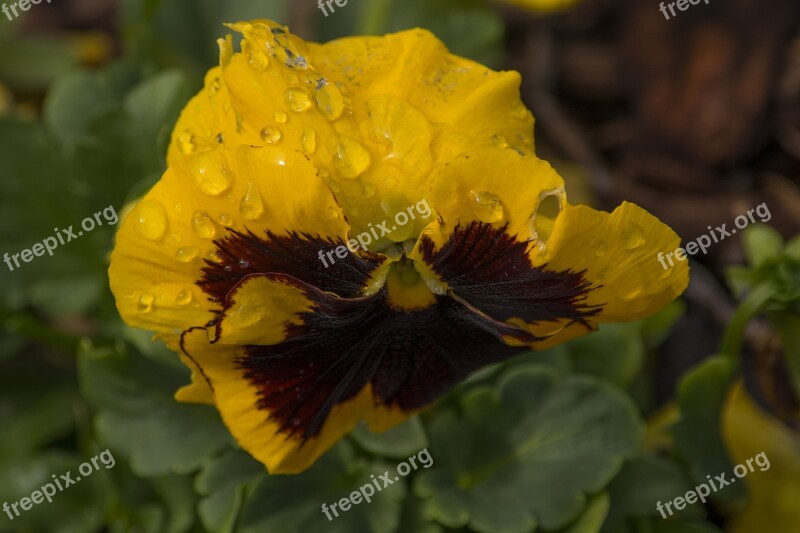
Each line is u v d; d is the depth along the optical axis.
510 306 0.22
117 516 0.27
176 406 0.26
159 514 0.27
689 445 0.26
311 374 0.23
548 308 0.22
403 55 0.22
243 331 0.22
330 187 0.21
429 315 0.23
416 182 0.21
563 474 0.26
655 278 0.22
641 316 0.23
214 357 0.22
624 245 0.21
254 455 0.23
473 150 0.21
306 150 0.21
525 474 0.26
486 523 0.25
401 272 0.22
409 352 0.23
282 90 0.21
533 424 0.26
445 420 0.26
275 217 0.21
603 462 0.26
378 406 0.24
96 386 0.26
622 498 0.26
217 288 0.22
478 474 0.26
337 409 0.24
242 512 0.25
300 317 0.22
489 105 0.22
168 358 0.26
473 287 0.22
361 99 0.22
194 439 0.26
